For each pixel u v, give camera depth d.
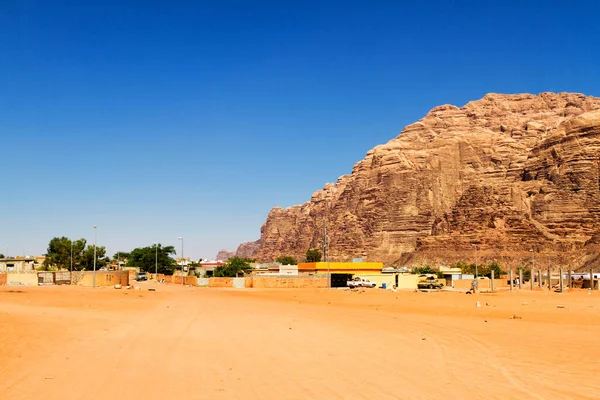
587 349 23.27
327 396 14.37
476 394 14.73
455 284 136.88
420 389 15.27
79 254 151.38
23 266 140.25
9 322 31.66
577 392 15.06
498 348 23.61
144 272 183.62
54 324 31.80
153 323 34.28
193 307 51.19
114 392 14.66
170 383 15.85
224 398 14.08
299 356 21.09
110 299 61.81
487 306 52.94
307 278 128.62
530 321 37.44
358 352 22.28
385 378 16.78
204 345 24.02
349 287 118.69
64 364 18.89
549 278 109.12
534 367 18.92
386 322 36.31
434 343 25.30
